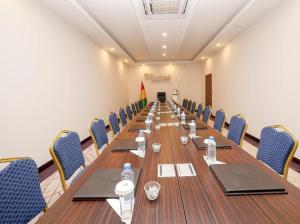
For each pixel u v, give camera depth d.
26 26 2.76
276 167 1.46
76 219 0.82
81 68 4.50
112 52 6.73
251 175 1.11
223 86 6.31
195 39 5.67
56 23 3.50
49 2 3.08
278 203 0.88
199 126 2.62
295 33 2.95
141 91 9.09
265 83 3.82
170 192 1.01
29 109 2.79
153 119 3.44
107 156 1.58
